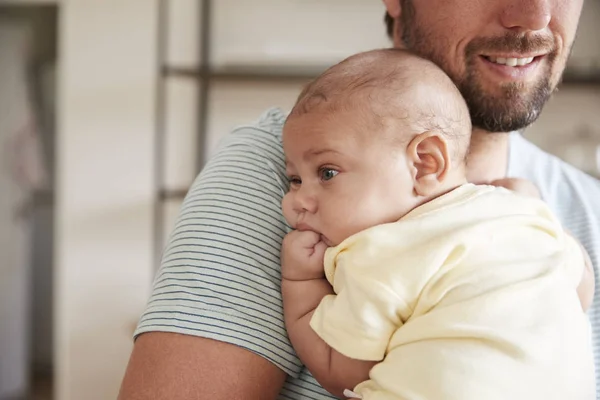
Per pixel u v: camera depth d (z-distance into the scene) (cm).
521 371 70
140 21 258
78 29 261
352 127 81
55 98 282
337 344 75
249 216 84
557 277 77
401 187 81
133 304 267
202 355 76
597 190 115
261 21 249
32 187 290
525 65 101
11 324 299
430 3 105
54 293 294
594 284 98
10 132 286
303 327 79
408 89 82
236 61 252
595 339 98
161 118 252
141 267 266
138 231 264
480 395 69
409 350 72
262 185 87
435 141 82
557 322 73
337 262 79
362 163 81
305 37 247
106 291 268
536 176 113
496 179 109
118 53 260
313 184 84
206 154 255
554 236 84
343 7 243
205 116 252
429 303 73
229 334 77
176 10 254
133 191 263
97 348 270
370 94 82
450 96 85
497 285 73
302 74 234
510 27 98
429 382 70
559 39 101
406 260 74
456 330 71
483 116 102
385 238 76
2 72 283
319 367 78
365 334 74
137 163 262
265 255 83
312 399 84
